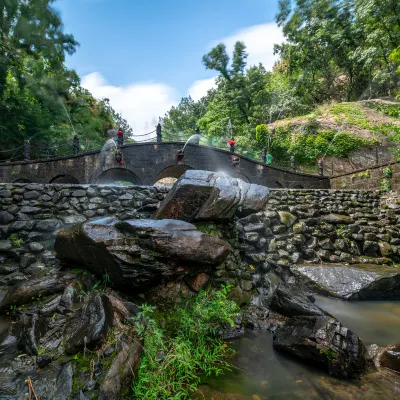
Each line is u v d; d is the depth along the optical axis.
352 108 25.03
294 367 2.88
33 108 22.08
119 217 5.36
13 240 4.53
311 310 3.70
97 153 15.15
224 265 4.49
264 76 37.06
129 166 15.67
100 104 32.41
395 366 2.83
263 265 5.52
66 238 3.64
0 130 18.97
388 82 28.02
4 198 4.87
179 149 16.47
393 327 4.10
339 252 6.65
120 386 2.11
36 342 2.56
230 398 2.37
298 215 7.35
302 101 31.92
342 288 5.27
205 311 3.27
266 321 3.93
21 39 21.05
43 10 20.52
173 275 3.44
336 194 8.73
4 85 19.42
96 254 3.24
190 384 2.49
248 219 6.38
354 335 2.89
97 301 2.86
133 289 3.30
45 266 4.24
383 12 22.59
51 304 3.17
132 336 2.57
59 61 24.03
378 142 20.97
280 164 23.48
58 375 2.19
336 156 21.89
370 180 12.66
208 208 4.37
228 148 25.98
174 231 3.40
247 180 17.16
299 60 33.22
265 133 24.27
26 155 14.34
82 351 2.45
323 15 29.77
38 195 5.11
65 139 24.97
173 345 2.80
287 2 31.27
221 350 3.14
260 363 2.94
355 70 30.64
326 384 2.60
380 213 8.35
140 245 3.19
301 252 6.45
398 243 7.24
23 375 2.21
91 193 5.43
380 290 5.25
